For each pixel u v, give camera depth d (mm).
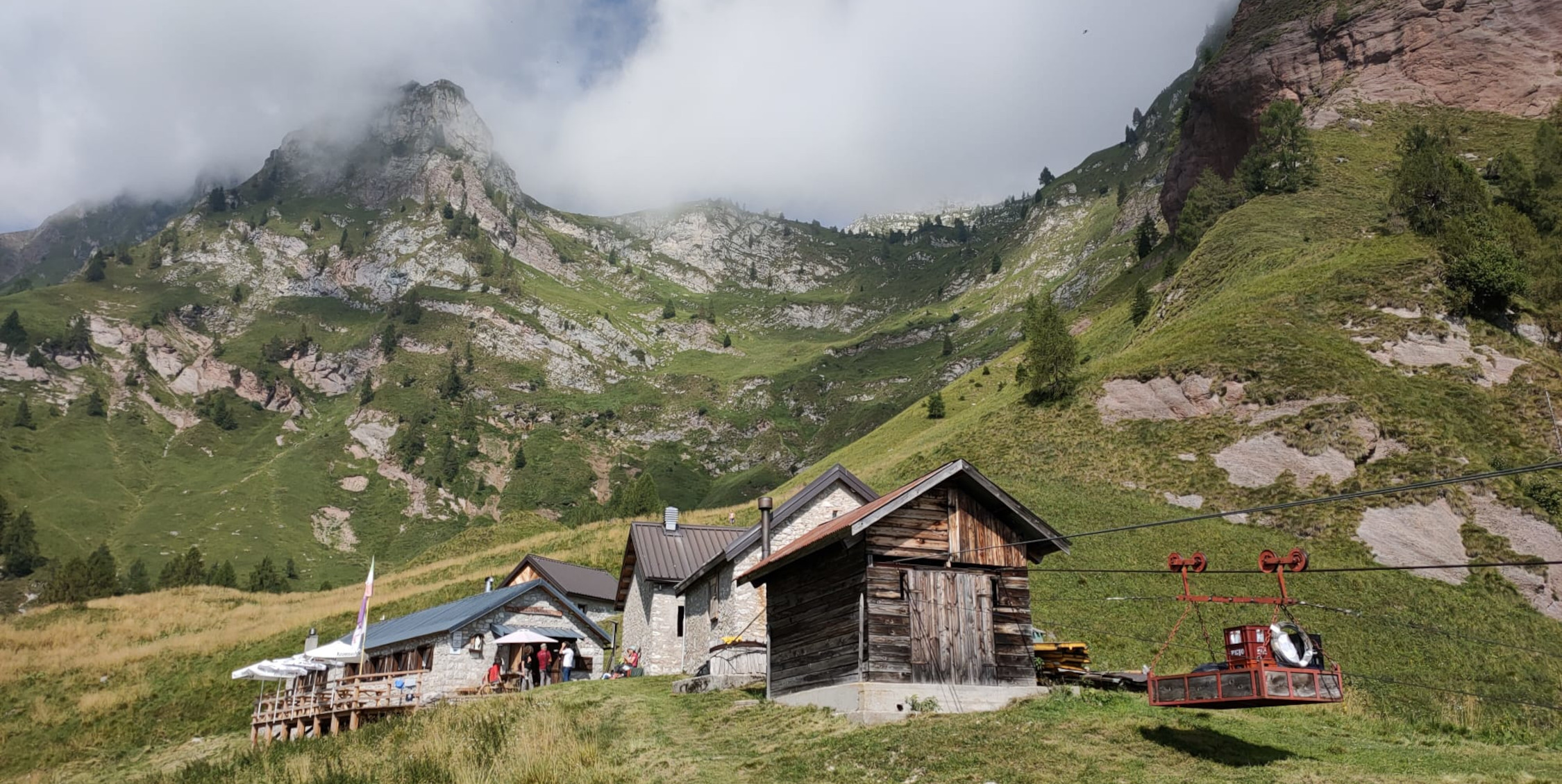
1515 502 51438
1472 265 70000
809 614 26406
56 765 44156
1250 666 16594
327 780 24422
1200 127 142875
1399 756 18938
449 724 29703
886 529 24531
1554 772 17391
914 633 23859
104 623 66500
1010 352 131375
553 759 22453
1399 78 123750
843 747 20938
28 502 193250
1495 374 64000
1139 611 44219
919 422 117312
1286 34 134250
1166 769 17906
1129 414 71312
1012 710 22594
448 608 48719
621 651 48906
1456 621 43125
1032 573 49688
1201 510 58219
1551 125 105375
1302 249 86812
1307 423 61156
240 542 194625
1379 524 52000
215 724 48250
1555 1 119188
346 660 40969
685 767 21016
